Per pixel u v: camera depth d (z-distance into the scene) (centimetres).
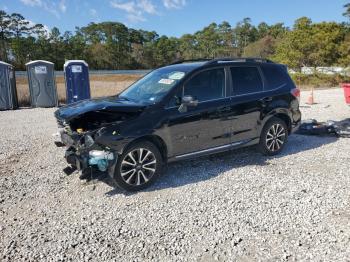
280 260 315
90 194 468
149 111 479
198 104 524
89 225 380
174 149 505
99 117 483
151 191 474
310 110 1222
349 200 437
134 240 350
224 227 373
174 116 495
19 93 1762
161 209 417
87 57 9162
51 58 8706
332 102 1461
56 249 335
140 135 463
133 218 395
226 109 552
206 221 386
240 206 421
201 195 456
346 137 776
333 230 365
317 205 423
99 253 327
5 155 659
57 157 639
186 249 333
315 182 498
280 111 628
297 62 3148
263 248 334
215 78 555
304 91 2125
